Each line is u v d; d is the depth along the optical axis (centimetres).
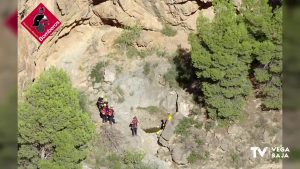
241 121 3416
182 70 3675
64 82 2767
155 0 3666
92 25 3747
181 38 3762
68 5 3403
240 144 3322
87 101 3522
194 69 3638
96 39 3750
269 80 3397
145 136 3444
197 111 3509
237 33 3180
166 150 3359
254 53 3256
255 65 3478
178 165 3266
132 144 3303
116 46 3741
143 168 3136
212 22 3238
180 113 3472
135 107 3569
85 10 3612
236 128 3372
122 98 3572
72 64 3628
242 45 3203
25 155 2709
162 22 3750
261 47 3219
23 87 2916
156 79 3662
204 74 3278
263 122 3400
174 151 3281
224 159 3272
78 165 2830
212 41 3206
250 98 3538
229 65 3238
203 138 3350
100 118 3450
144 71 3675
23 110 2627
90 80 3631
